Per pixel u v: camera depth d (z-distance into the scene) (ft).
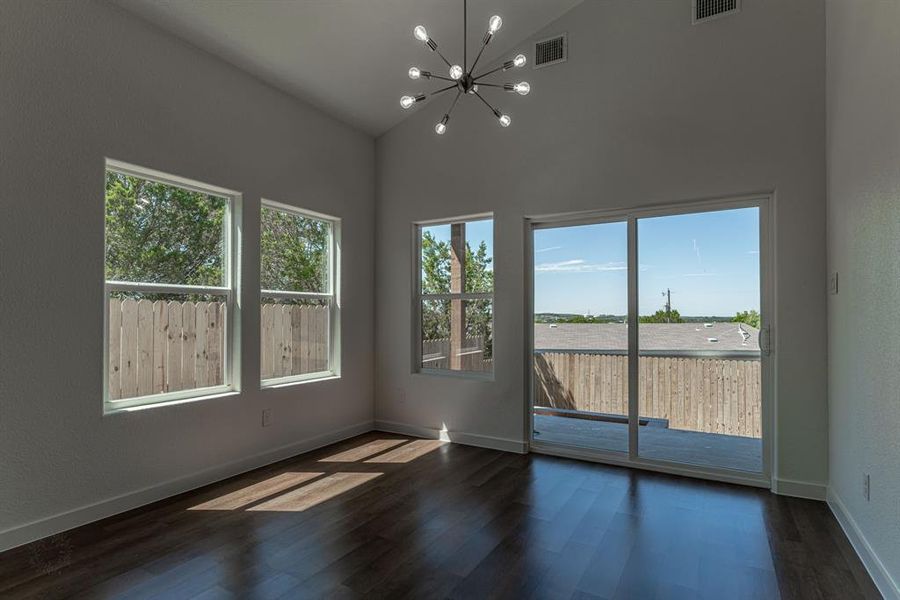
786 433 10.42
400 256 15.74
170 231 10.56
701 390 11.66
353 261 15.35
